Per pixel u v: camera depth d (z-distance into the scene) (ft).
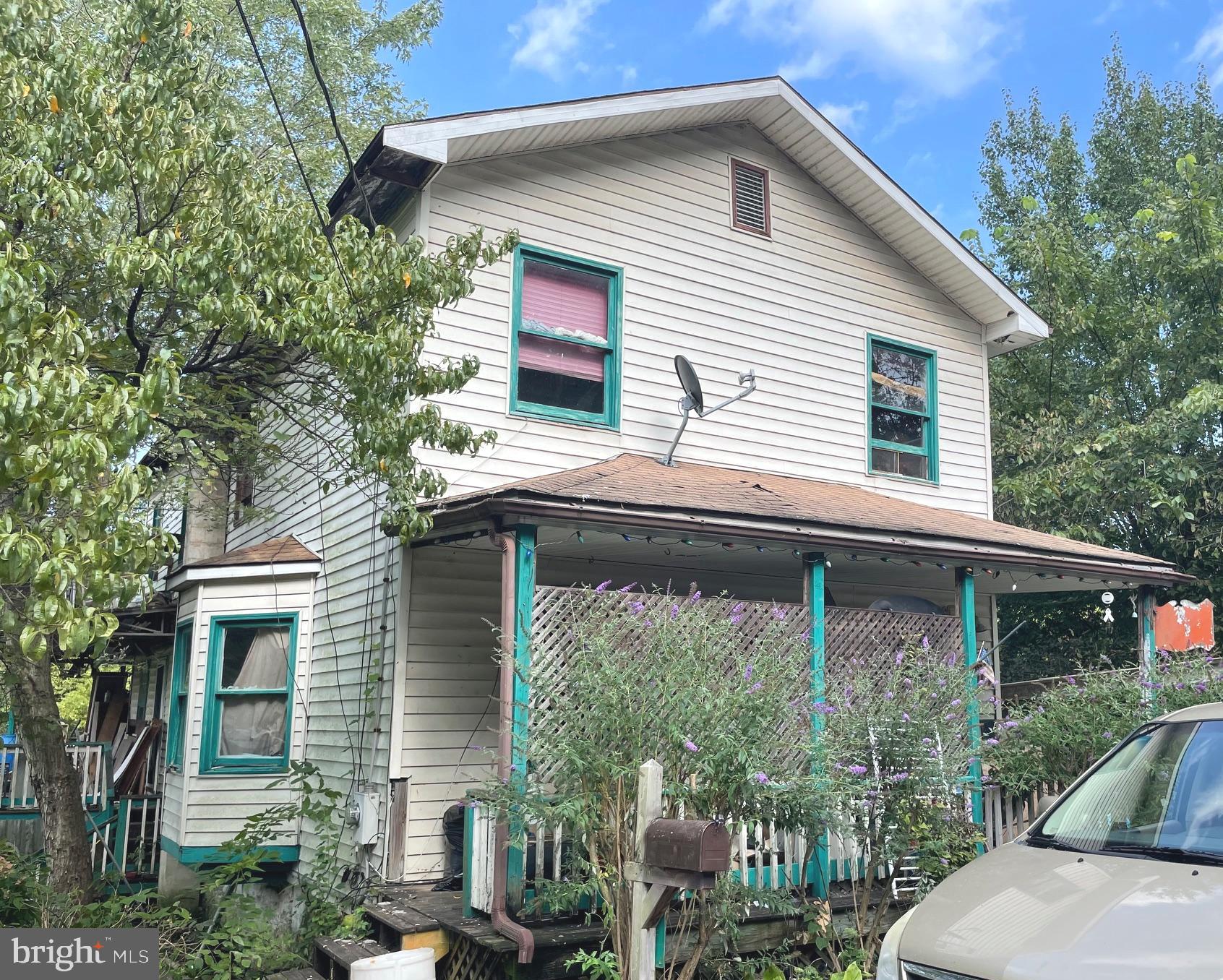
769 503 29.55
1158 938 11.32
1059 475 53.83
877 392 41.73
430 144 29.84
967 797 26.32
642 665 20.43
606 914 19.17
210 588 36.04
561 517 23.85
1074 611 55.93
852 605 41.01
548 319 33.58
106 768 45.09
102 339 24.09
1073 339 59.88
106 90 19.80
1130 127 70.69
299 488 38.96
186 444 30.83
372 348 21.91
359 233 23.66
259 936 25.07
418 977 19.13
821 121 38.86
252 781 34.37
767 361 38.47
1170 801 14.92
